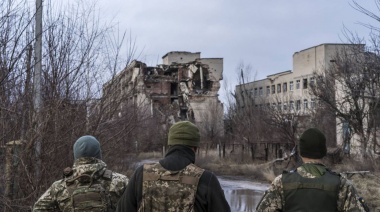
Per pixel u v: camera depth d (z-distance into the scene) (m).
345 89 25.08
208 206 3.19
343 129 26.33
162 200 3.14
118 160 11.81
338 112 23.94
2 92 6.46
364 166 20.36
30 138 6.68
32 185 6.52
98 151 3.98
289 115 30.67
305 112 41.69
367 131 22.14
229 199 16.44
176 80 79.31
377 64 17.11
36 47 7.25
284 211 3.71
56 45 8.25
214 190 3.21
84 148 3.89
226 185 21.94
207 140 53.34
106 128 9.41
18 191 6.46
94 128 9.02
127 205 3.27
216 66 80.31
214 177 3.28
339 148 25.30
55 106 7.38
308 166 3.76
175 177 3.19
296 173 3.74
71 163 7.53
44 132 6.88
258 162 32.03
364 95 22.86
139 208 3.20
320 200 3.56
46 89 7.86
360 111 22.80
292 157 23.47
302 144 3.86
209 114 68.06
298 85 72.94
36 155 6.80
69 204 3.74
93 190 3.78
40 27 7.28
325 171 3.73
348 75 23.53
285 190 3.69
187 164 3.27
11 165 6.45
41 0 7.29
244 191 19.20
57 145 7.19
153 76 77.38
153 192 3.17
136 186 3.25
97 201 3.75
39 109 7.01
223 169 29.61
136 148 15.98
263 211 3.75
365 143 22.06
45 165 6.89
